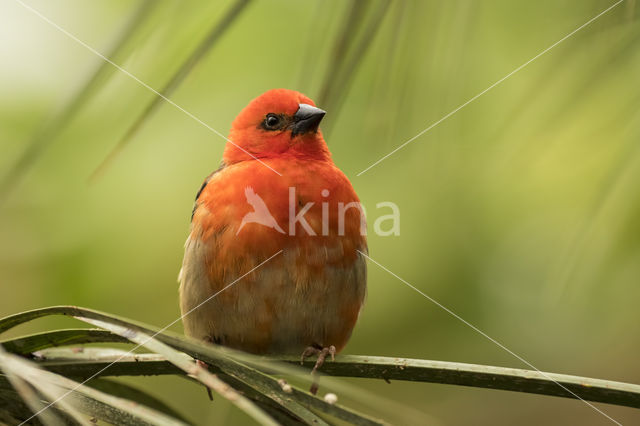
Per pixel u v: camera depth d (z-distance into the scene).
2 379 4.12
